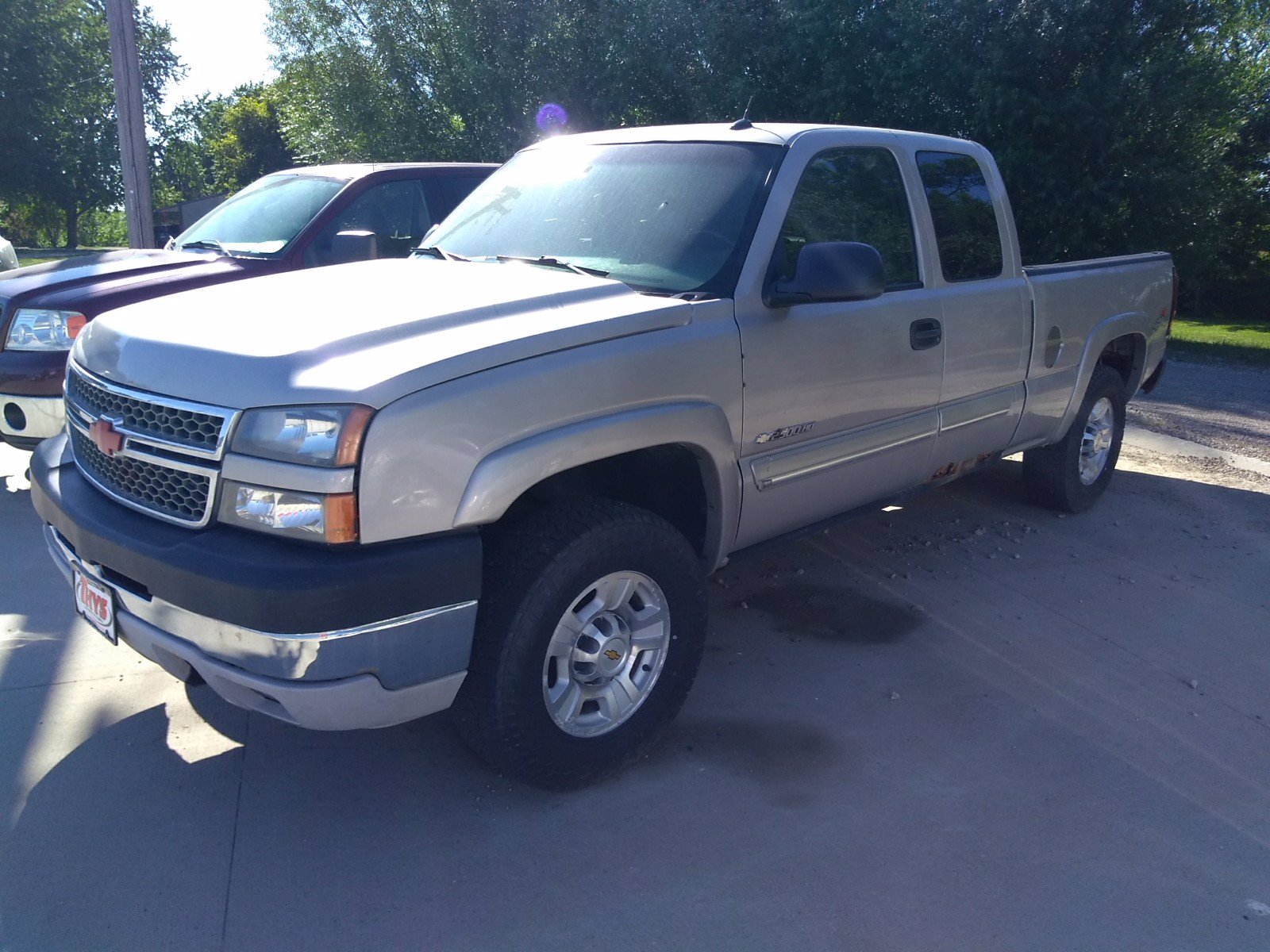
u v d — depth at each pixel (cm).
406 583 271
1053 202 1628
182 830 305
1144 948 270
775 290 368
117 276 604
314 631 262
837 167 416
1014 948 269
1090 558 554
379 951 260
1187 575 535
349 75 2275
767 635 449
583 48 2022
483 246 420
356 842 303
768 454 378
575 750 322
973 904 285
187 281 600
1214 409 1020
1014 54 1582
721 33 1834
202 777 333
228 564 267
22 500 597
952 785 341
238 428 275
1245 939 276
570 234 402
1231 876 301
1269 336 1767
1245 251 2222
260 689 270
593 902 280
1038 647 446
